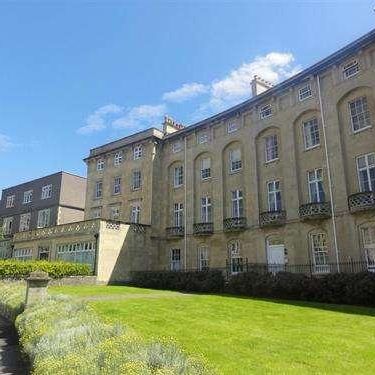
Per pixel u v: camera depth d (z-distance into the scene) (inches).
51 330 364.2
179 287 1187.9
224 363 322.0
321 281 823.1
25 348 382.0
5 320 685.9
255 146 1273.4
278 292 900.0
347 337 417.7
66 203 2059.5
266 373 297.6
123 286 1250.0
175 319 533.6
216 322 510.9
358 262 924.6
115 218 1695.4
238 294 987.3
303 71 1145.4
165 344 281.3
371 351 359.6
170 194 1562.5
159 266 1502.2
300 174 1120.8
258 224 1204.5
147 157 1626.5
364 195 928.3
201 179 1454.2
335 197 1009.5
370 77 984.9
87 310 494.6
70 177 2121.1
